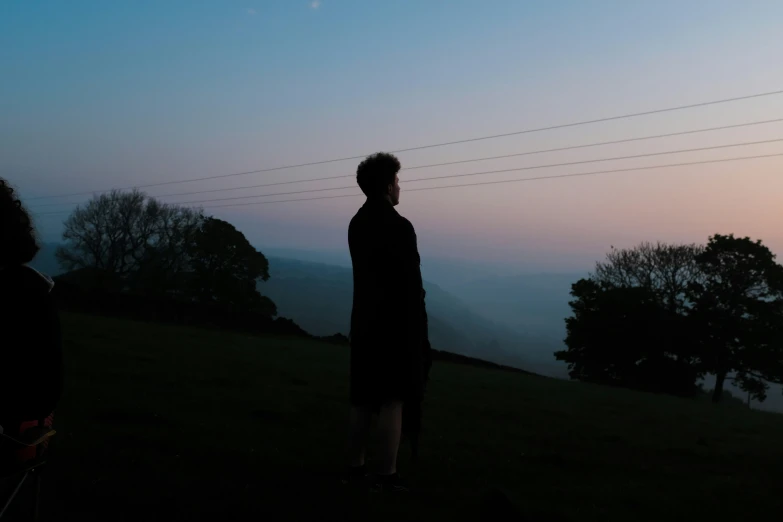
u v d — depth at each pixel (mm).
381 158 3490
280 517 2936
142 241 50031
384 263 3271
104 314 26234
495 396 11945
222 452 4199
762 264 35688
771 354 35281
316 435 5281
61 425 4621
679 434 8852
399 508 3186
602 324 37844
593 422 9078
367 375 3354
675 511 3938
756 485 5090
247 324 30312
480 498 3395
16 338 1841
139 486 3240
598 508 3805
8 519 2613
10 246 1889
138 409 5605
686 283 39438
